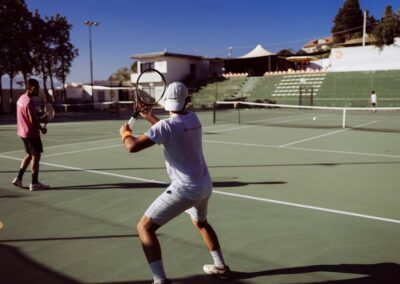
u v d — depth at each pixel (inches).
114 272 138.1
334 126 705.6
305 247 158.6
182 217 193.0
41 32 1333.7
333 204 218.1
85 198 230.2
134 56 1668.3
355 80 1358.3
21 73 1237.7
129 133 118.6
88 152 408.5
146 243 116.9
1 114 1187.3
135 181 273.0
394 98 1246.3
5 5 1131.9
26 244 162.7
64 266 142.8
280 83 1498.5
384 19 1390.3
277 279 132.7
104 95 1642.5
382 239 166.4
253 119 888.9
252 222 188.2
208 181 121.6
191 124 118.2
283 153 398.3
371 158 367.2
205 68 1790.1
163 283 115.6
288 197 232.7
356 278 132.6
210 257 149.8
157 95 1625.2
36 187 248.4
